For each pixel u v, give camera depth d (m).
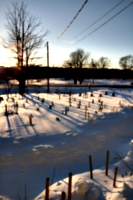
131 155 4.10
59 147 4.34
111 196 2.53
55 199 2.42
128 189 2.51
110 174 3.32
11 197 2.86
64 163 3.99
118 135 5.53
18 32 13.10
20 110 7.62
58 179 3.46
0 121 5.80
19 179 3.32
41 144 4.36
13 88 18.58
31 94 14.44
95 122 5.91
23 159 3.78
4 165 3.56
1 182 3.17
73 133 5.07
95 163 4.14
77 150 4.45
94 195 2.53
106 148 4.80
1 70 23.31
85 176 3.22
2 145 4.10
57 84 27.69
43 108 8.22
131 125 6.13
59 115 6.92
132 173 3.31
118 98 11.82
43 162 3.86
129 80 39.69
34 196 2.92
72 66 32.22
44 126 5.51
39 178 3.44
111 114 6.71
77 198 2.50
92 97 12.61
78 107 8.46
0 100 10.60
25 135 4.72
